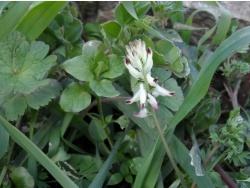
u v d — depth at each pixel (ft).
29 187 0.35
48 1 0.37
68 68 0.35
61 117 0.40
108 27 0.38
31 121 0.39
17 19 0.36
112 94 0.34
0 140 0.35
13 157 0.39
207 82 0.33
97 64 0.35
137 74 0.30
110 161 0.36
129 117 0.39
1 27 0.36
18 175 0.35
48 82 0.34
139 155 0.40
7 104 0.35
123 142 0.40
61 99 0.35
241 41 0.34
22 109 0.35
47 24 0.38
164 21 0.42
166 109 0.37
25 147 0.32
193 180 0.35
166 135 0.35
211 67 0.33
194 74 0.42
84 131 0.42
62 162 0.37
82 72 0.35
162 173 0.38
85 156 0.40
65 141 0.40
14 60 0.35
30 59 0.35
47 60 0.35
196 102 0.33
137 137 0.40
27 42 0.36
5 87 0.34
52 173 0.31
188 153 0.36
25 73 0.35
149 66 0.30
